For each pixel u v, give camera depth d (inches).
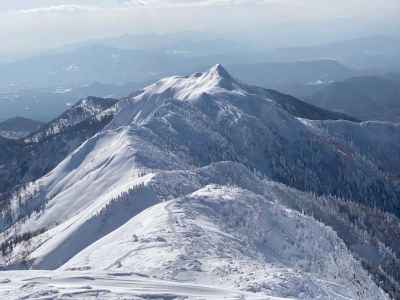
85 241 3978.8
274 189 5969.5
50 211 6486.2
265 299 1439.5
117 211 4173.2
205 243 2261.3
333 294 1829.5
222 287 1614.2
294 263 2674.7
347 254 3203.7
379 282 3555.6
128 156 6875.0
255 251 2485.2
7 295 1448.1
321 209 6058.1
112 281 1637.6
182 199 3125.0
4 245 5580.7
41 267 3892.7
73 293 1425.9
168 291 1505.9
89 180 6815.9
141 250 2155.5
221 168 5536.4
